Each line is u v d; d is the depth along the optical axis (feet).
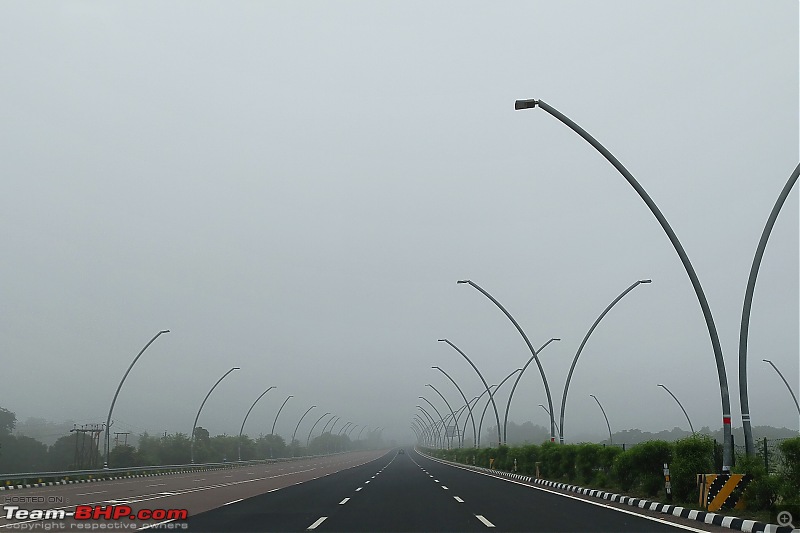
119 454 283.79
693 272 71.92
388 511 67.67
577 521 57.06
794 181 67.21
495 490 101.65
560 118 71.46
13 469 310.86
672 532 49.01
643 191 72.33
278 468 251.80
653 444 83.46
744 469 63.87
